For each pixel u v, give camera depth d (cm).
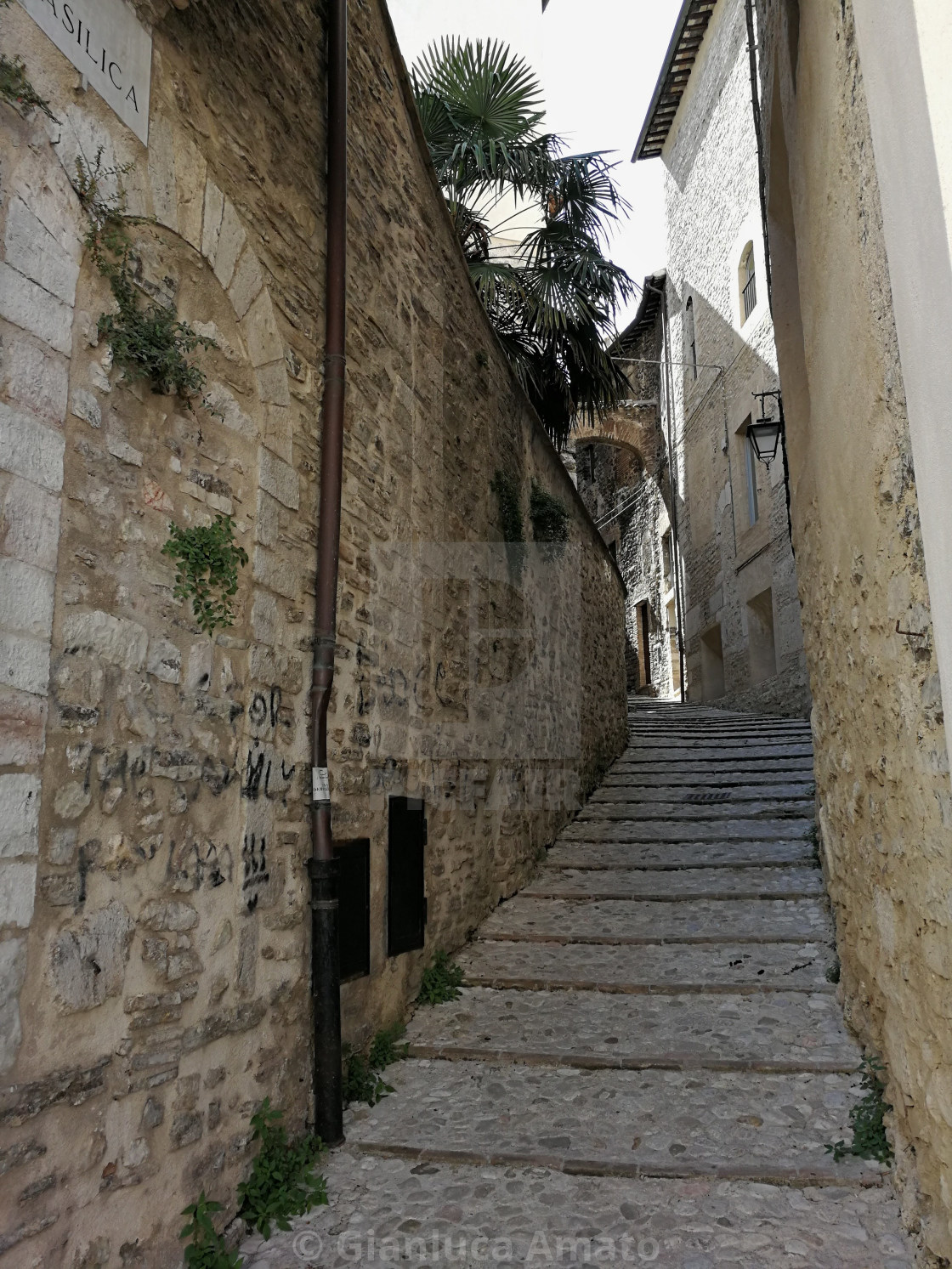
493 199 966
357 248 427
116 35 251
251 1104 295
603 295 795
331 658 354
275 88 354
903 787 267
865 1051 370
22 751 203
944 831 224
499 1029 425
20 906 199
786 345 505
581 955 513
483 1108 356
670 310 1855
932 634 225
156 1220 242
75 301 229
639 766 1033
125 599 244
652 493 2055
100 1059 224
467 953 521
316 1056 336
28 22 215
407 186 502
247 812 301
